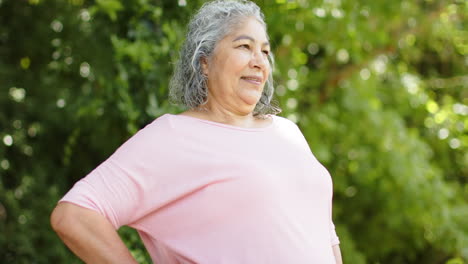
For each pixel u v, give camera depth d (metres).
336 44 4.30
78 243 1.57
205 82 1.86
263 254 1.65
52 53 4.30
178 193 1.67
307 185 1.79
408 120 5.53
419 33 5.08
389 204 5.05
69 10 3.90
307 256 1.70
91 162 4.39
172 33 2.90
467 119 5.27
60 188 4.42
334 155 4.99
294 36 4.09
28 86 4.45
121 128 3.42
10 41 4.47
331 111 4.74
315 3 3.67
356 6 4.24
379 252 5.49
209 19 1.85
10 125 4.41
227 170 1.68
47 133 4.47
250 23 1.84
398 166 4.79
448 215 4.89
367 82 4.94
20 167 4.48
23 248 4.10
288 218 1.70
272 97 2.08
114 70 3.22
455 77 5.69
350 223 5.39
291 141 1.88
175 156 1.68
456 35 5.36
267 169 1.72
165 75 2.98
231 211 1.67
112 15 2.99
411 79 5.37
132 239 2.82
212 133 1.75
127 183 1.64
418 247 5.40
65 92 3.99
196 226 1.69
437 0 4.91
